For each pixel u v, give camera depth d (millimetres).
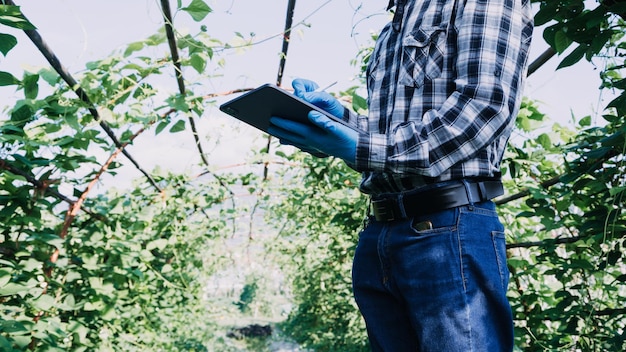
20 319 2186
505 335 878
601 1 1289
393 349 961
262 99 888
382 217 958
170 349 6996
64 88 2332
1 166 2174
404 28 1028
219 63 2488
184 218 5633
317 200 5277
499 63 858
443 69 926
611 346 1979
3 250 2330
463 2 920
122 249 3174
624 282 1953
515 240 2697
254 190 5961
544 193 2266
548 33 1398
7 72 1719
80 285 3088
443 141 814
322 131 856
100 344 3609
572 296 2229
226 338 14906
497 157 960
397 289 936
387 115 993
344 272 7078
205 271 9219
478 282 863
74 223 3201
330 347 9773
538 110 2486
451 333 838
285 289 20328
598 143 1995
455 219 879
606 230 1878
